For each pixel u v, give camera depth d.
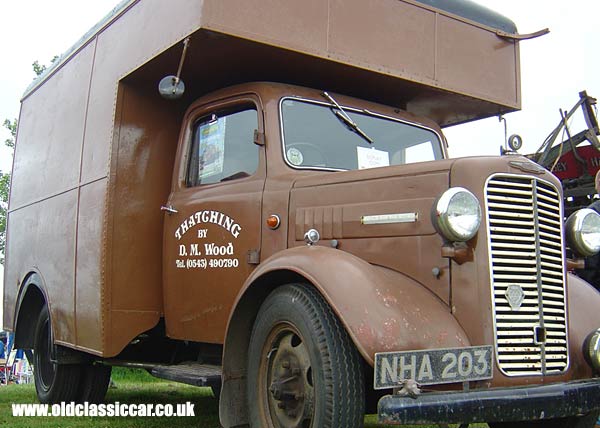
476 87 4.86
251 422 3.46
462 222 3.10
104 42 5.15
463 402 2.84
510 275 3.21
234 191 4.21
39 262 5.92
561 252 3.47
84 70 5.46
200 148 4.61
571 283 3.83
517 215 3.28
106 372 5.79
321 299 3.20
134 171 4.79
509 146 3.58
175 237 4.59
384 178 3.57
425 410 2.77
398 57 4.45
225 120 4.45
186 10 3.92
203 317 4.31
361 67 4.26
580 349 3.44
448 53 4.73
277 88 4.25
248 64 4.30
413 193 3.42
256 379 3.46
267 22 3.93
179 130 5.00
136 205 4.78
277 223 3.90
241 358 3.66
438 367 2.88
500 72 5.05
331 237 3.67
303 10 4.06
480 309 3.13
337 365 2.99
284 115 4.20
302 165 4.13
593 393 3.20
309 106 4.33
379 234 3.49
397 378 2.79
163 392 6.91
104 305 4.62
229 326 3.61
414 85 4.59
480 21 4.95
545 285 3.32
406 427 4.49
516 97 5.13
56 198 5.65
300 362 3.25
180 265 4.52
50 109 6.16
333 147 4.31
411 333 2.95
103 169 4.79
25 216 6.42
